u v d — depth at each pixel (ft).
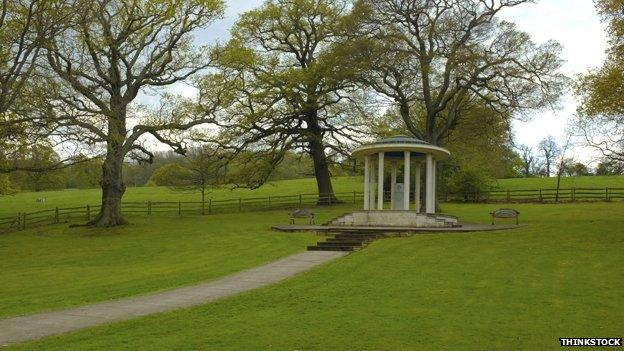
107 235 109.29
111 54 117.70
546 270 56.18
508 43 120.47
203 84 131.34
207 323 37.65
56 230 119.44
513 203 159.53
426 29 127.13
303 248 78.89
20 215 142.20
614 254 64.03
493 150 161.48
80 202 221.66
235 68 135.74
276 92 147.13
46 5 86.89
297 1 150.71
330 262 65.51
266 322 37.65
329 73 138.92
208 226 118.11
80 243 100.32
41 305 46.47
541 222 101.04
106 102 116.88
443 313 39.32
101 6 105.60
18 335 35.37
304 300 45.24
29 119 91.50
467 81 123.44
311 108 150.61
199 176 160.86
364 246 77.51
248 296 47.47
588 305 41.06
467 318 37.70
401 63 125.08
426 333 33.86
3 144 96.27
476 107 137.08
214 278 58.59
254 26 152.66
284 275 58.59
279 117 153.58
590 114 86.48
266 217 133.59
